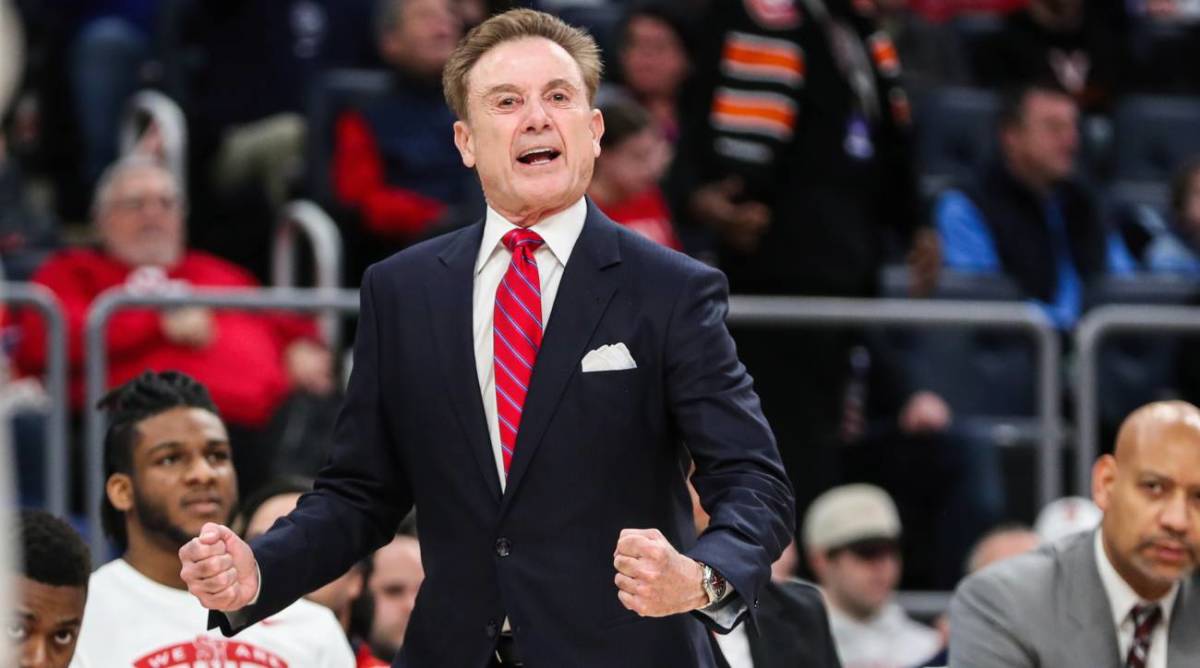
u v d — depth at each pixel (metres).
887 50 21.48
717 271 9.93
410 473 9.91
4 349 19.83
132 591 13.39
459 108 10.08
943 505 21.70
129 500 13.38
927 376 22.78
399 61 23.45
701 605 8.85
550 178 9.76
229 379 20.08
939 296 23.22
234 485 13.55
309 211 22.69
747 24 20.77
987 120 27.73
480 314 9.87
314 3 27.14
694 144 21.08
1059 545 13.98
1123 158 29.33
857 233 21.06
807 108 20.81
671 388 9.66
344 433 10.05
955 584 21.64
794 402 20.75
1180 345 22.91
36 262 22.73
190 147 26.25
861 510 19.75
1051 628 13.45
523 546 9.60
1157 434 13.20
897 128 21.48
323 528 9.77
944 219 24.73
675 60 23.78
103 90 27.50
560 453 9.58
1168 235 26.92
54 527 11.73
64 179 27.39
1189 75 32.19
